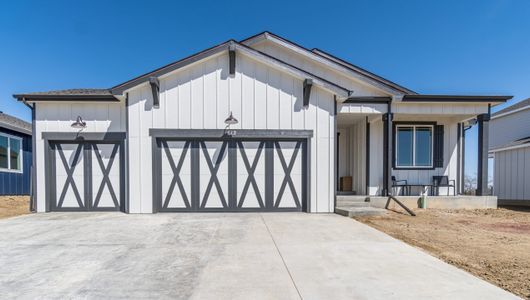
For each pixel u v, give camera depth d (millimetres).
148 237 5617
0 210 9445
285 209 8750
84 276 3646
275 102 8711
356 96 9547
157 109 8516
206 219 7516
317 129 8766
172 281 3477
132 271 3812
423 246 5090
